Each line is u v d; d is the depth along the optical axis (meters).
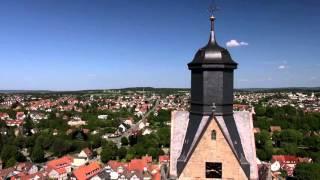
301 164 168.75
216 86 36.91
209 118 36.12
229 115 37.56
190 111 38.47
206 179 36.28
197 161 36.28
